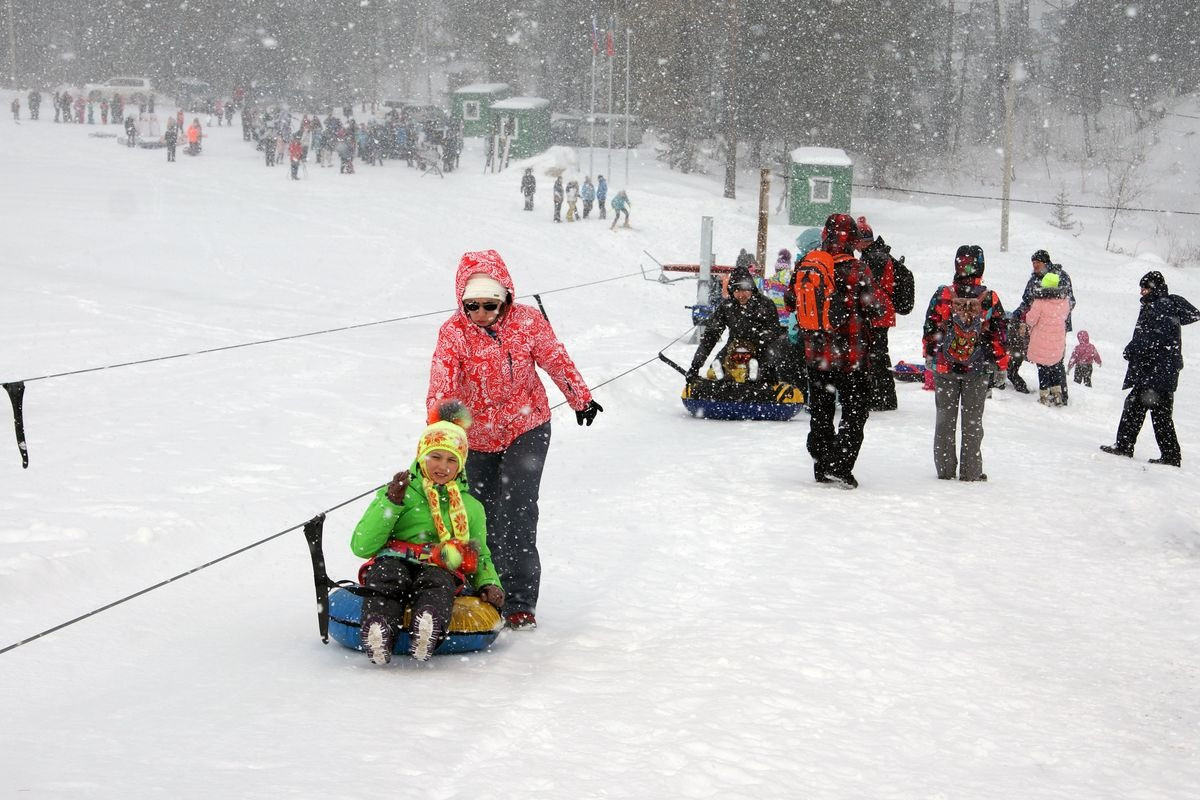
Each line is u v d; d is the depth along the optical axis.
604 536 8.97
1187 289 42.41
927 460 12.61
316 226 42.34
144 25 95.25
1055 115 94.25
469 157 66.06
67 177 48.62
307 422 13.46
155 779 4.06
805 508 9.96
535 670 5.81
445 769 4.30
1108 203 75.12
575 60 87.06
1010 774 4.78
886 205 62.59
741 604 7.23
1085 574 8.34
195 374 16.77
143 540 8.15
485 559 6.25
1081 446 14.47
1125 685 6.04
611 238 46.69
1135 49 93.44
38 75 98.81
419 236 42.53
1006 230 50.06
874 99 76.12
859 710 5.45
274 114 67.38
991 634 6.85
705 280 23.33
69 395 14.78
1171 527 9.77
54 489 9.81
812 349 10.70
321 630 5.96
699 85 73.56
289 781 4.07
